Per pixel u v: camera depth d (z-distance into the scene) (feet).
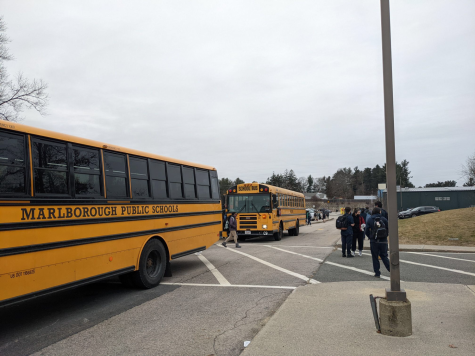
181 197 32.04
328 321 17.67
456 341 14.80
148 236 26.66
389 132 16.22
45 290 17.84
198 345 15.62
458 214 76.79
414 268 34.58
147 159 27.30
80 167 20.79
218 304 22.20
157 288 26.89
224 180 364.58
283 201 72.02
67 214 19.42
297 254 45.85
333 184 486.38
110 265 22.62
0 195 15.81
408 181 341.62
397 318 15.43
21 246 16.65
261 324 18.34
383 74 16.53
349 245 42.70
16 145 16.98
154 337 16.66
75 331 17.62
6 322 19.17
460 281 28.35
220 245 58.13
